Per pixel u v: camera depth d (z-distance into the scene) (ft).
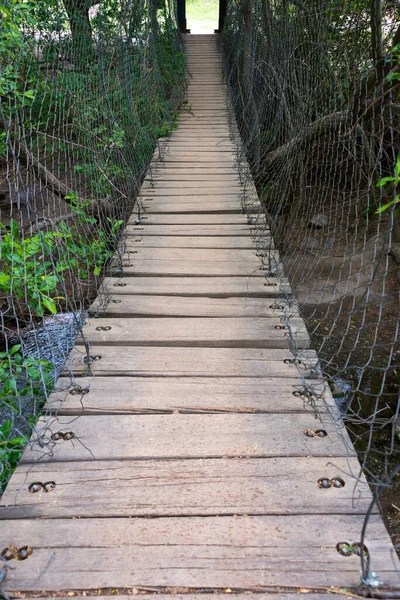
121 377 6.06
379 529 4.01
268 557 3.80
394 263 15.07
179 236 10.94
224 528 4.04
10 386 5.59
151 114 20.20
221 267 9.29
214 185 14.57
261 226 11.48
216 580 3.64
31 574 3.68
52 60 12.09
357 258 14.99
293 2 12.80
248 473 4.58
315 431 5.10
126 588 3.60
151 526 4.07
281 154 15.51
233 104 25.11
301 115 12.63
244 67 23.44
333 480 4.49
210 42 41.11
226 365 6.28
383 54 9.46
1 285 6.27
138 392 5.75
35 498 4.33
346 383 11.83
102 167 12.48
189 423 5.23
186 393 5.73
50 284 6.28
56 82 11.55
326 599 3.51
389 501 8.92
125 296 8.27
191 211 12.49
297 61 13.08
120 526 4.07
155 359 6.42
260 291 8.32
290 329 6.87
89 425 5.22
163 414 5.39
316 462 4.70
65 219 11.19
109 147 13.35
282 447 4.88
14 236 6.70
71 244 9.30
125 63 16.35
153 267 9.30
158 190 14.21
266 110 18.04
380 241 15.14
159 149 18.53
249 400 5.59
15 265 6.57
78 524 4.09
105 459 4.76
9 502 4.29
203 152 18.44
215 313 7.66
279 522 4.09
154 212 12.45
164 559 3.80
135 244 10.49
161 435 5.06
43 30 13.47
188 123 23.36
